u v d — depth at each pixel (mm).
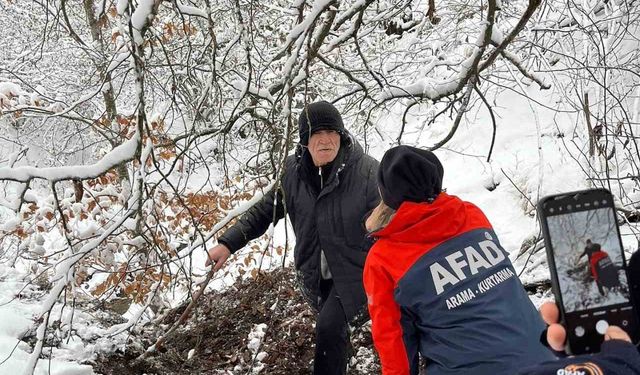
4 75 7746
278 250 5434
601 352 1317
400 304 2432
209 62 4812
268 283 5102
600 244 1483
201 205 5289
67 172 3256
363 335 4645
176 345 4680
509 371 2213
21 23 8492
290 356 4438
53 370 3775
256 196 3617
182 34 5727
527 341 2268
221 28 6102
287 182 3676
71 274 3391
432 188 2436
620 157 6855
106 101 5078
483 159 9648
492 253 2434
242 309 4957
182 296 6320
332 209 3482
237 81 4695
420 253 2402
